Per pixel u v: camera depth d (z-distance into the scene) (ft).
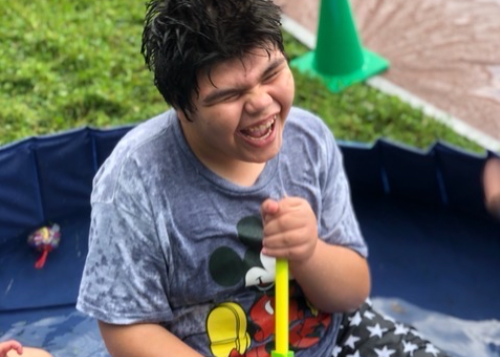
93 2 10.53
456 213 7.75
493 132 8.94
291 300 5.24
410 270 7.39
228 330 4.99
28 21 10.03
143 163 4.61
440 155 7.45
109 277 4.65
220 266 4.80
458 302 7.10
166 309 4.83
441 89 9.51
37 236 7.29
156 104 8.98
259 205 4.82
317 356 5.35
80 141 7.31
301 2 10.89
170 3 4.09
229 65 4.08
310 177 5.01
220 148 4.42
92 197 4.75
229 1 4.04
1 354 5.38
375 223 7.79
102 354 6.60
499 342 6.75
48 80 9.15
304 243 4.48
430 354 5.51
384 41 10.22
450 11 10.62
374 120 9.00
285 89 4.30
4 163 7.07
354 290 5.28
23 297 7.07
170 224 4.63
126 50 9.73
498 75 9.65
